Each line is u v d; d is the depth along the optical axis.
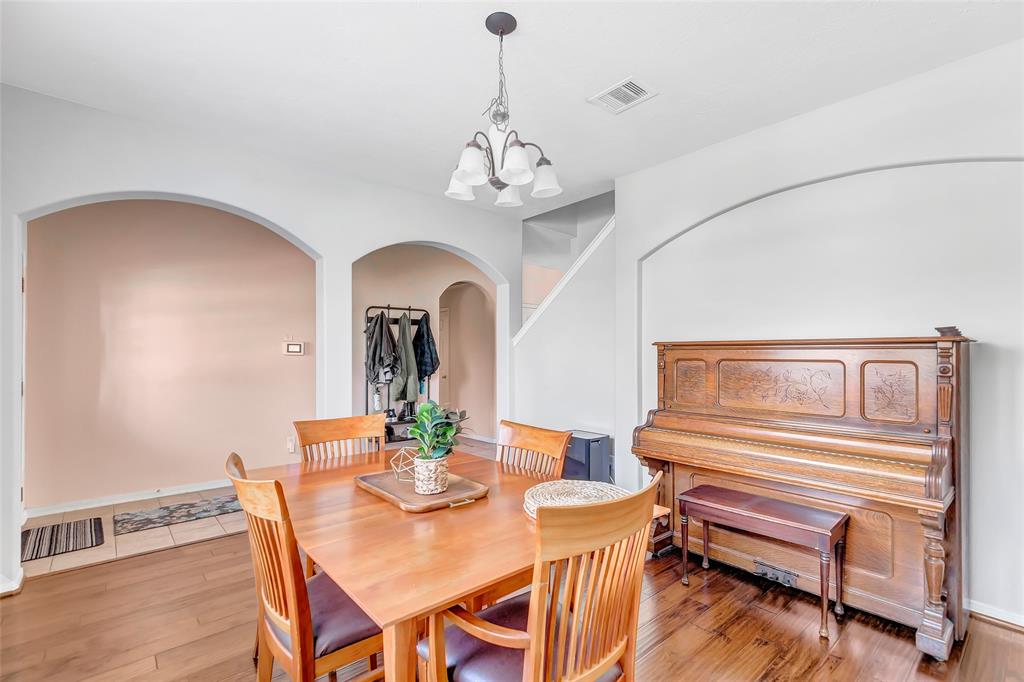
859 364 2.18
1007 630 2.06
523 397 4.53
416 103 2.50
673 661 1.88
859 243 2.50
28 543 3.01
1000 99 2.05
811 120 2.58
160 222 4.03
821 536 2.02
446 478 1.72
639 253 3.39
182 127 2.78
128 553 2.87
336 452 2.64
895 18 1.85
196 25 1.87
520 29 1.89
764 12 1.81
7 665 1.84
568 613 1.08
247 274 4.43
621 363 3.50
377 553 1.24
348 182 3.51
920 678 1.78
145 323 3.96
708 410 2.71
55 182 2.44
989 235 2.14
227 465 1.44
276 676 1.79
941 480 1.81
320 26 1.88
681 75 2.23
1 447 2.31
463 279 6.19
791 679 1.78
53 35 1.93
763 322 2.84
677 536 2.88
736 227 2.96
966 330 2.19
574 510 1.01
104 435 3.79
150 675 1.79
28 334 3.51
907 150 2.28
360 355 5.46
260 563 1.42
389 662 1.06
